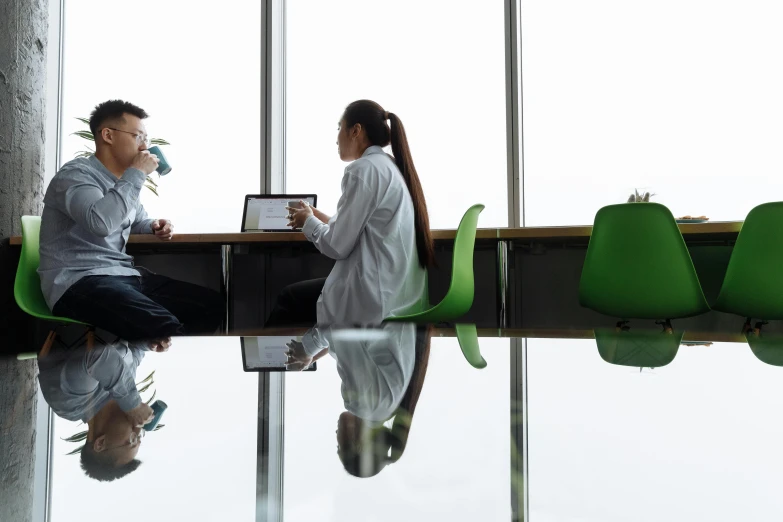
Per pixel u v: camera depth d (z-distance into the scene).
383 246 2.22
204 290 2.58
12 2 2.42
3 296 2.39
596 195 3.33
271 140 3.60
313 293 2.59
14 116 2.43
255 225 3.04
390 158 2.36
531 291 3.14
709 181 3.19
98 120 2.37
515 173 3.39
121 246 2.39
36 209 2.56
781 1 3.12
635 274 2.27
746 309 2.19
